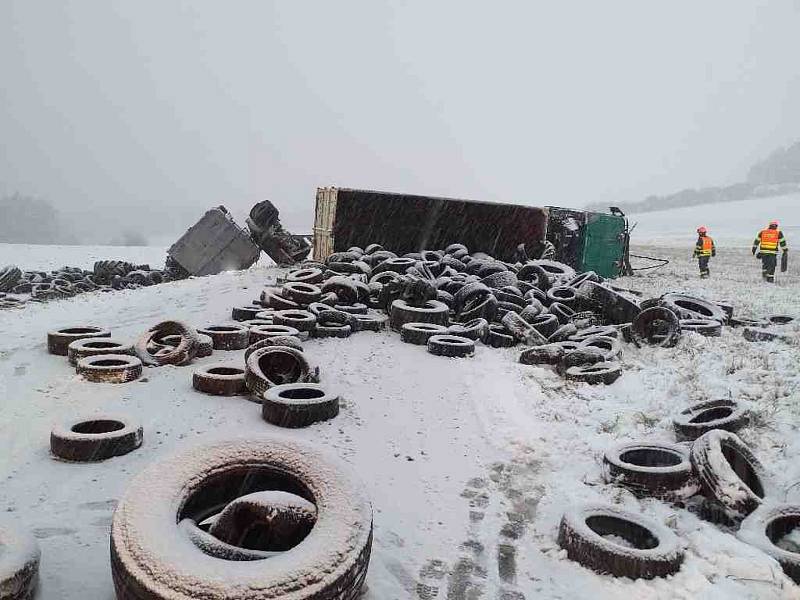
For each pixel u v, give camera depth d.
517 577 4.43
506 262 22.08
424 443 6.86
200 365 9.36
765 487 5.64
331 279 13.58
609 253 23.34
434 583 4.30
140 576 3.24
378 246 19.09
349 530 3.61
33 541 3.84
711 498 5.38
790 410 7.59
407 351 10.86
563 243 22.36
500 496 5.72
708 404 7.50
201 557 3.35
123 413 7.13
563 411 8.01
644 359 10.39
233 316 12.91
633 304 12.31
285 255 23.73
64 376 8.52
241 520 3.88
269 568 3.27
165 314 13.84
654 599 4.15
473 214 21.25
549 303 14.09
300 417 7.00
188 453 4.20
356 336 11.84
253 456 4.27
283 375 8.45
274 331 10.61
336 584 3.33
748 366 9.37
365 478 5.85
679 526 5.18
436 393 8.62
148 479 3.91
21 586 3.51
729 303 15.52
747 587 4.27
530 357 10.29
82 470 5.70
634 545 5.00
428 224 20.83
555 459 6.59
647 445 6.36
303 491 4.09
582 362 9.90
